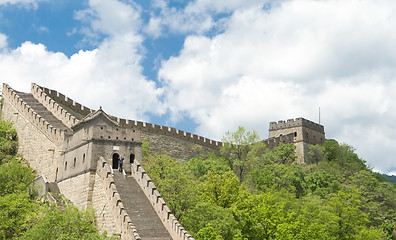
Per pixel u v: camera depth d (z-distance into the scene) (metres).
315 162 131.38
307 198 91.25
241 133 109.56
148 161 70.62
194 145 107.00
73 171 62.16
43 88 90.94
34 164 77.38
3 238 53.81
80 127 62.91
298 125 134.75
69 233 48.50
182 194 61.81
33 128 80.81
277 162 118.56
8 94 92.06
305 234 64.38
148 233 48.94
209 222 55.88
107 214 53.16
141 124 97.06
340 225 75.81
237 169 103.88
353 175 120.81
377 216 95.88
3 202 54.91
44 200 60.59
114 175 57.72
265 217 63.59
